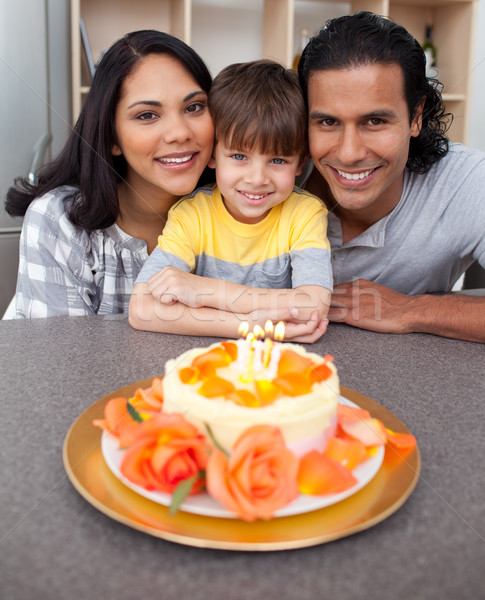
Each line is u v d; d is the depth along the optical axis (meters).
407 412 0.71
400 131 1.10
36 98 2.16
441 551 0.46
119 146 1.24
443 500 0.53
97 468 0.55
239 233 1.28
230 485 0.46
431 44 2.94
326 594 0.42
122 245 1.36
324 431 0.57
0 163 2.15
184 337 1.01
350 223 1.36
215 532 0.46
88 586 0.42
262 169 1.17
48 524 0.49
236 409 0.54
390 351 0.95
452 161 1.30
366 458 0.57
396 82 1.06
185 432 0.50
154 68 1.14
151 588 0.42
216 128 1.19
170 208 1.36
